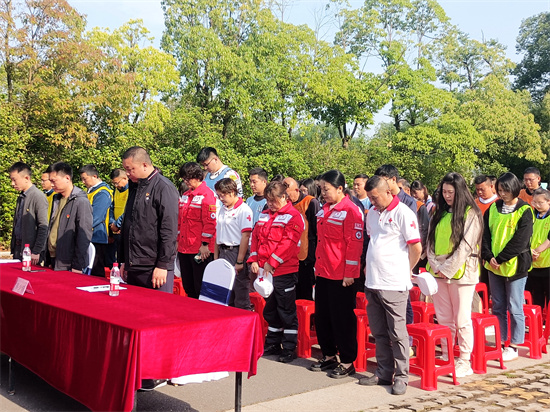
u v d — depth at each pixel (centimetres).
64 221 559
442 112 2948
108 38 1930
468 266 478
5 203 1526
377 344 463
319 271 496
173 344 320
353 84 2759
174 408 398
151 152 2025
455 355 525
